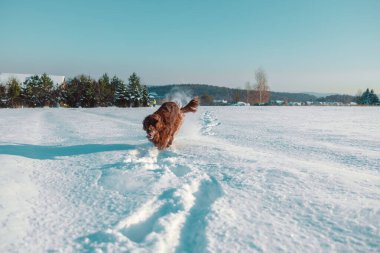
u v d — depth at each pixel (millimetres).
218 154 7031
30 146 8234
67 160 6605
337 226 3443
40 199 4336
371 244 3094
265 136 11414
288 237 3246
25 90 62031
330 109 40156
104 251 2979
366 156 7594
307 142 9969
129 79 64750
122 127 14172
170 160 6383
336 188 4586
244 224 3508
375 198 4195
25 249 3072
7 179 4969
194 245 3170
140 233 3613
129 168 5641
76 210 3984
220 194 4508
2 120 19250
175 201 4113
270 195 4320
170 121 7895
